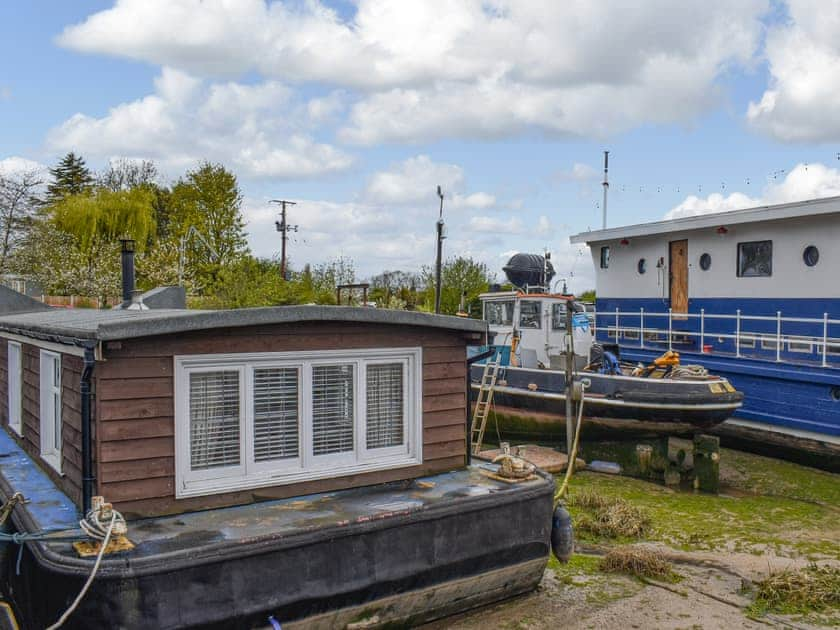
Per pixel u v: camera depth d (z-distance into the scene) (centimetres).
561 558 666
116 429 511
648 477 1177
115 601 441
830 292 1281
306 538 502
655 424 1148
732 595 684
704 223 1470
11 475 646
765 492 1106
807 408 1210
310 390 591
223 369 552
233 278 2714
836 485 1131
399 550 549
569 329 1135
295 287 2775
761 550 818
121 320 539
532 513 630
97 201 3697
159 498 526
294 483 580
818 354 1270
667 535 871
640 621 621
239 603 479
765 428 1280
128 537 485
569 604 653
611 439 1220
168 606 454
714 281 1502
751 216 1373
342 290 3103
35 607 489
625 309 1748
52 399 641
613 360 1301
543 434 1312
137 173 6406
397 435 646
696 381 1135
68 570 443
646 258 1680
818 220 1297
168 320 511
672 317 1602
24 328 665
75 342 514
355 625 543
